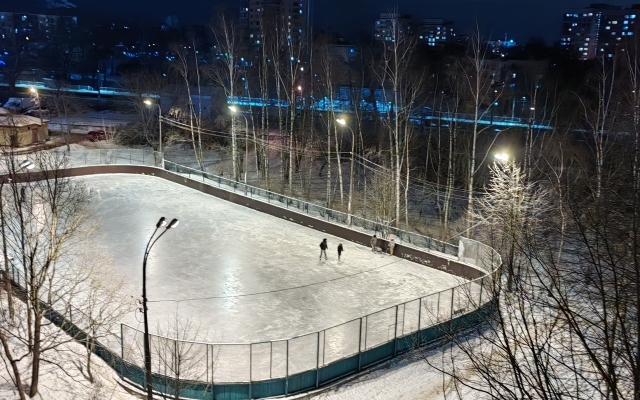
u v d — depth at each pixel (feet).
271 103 271.49
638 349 34.42
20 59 426.10
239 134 241.76
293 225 158.20
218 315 99.55
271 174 227.81
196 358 81.46
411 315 99.86
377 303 106.73
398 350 87.25
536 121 219.00
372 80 231.91
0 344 76.64
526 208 114.32
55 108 314.76
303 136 227.20
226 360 82.84
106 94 375.86
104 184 194.49
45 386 71.26
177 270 120.16
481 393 73.00
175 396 67.92
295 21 463.42
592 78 215.51
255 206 171.94
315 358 84.58
